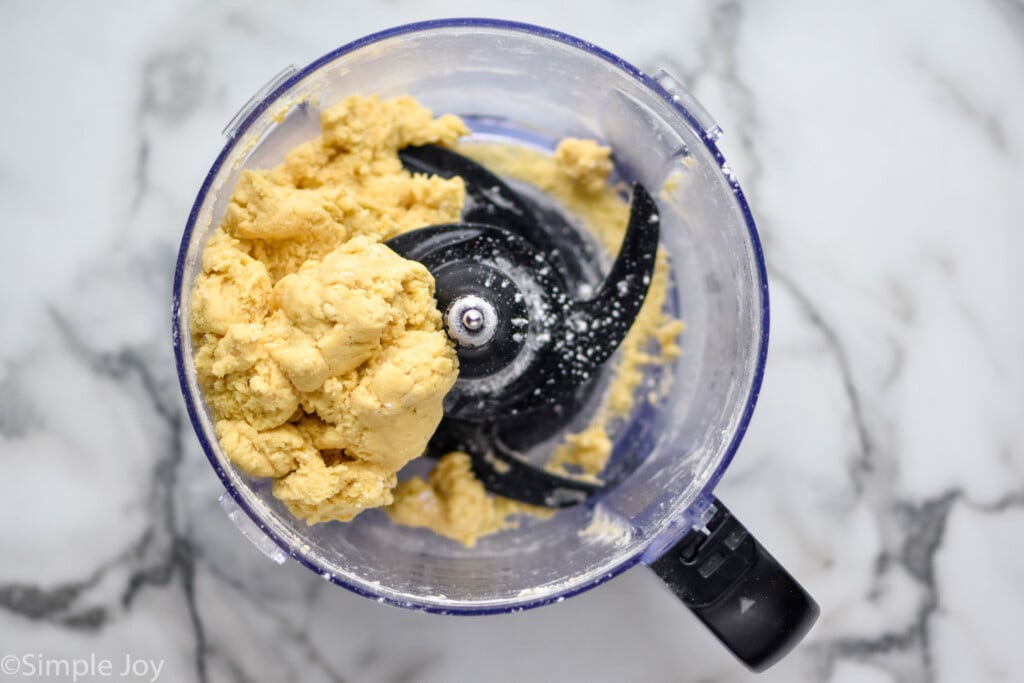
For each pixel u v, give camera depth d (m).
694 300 0.47
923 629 0.49
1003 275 0.49
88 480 0.47
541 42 0.42
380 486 0.40
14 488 0.47
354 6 0.47
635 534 0.43
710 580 0.41
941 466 0.49
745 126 0.49
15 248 0.47
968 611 0.49
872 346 0.49
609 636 0.48
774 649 0.41
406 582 0.43
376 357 0.39
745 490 0.49
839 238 0.49
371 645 0.47
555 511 0.46
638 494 0.45
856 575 0.49
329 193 0.41
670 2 0.48
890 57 0.49
